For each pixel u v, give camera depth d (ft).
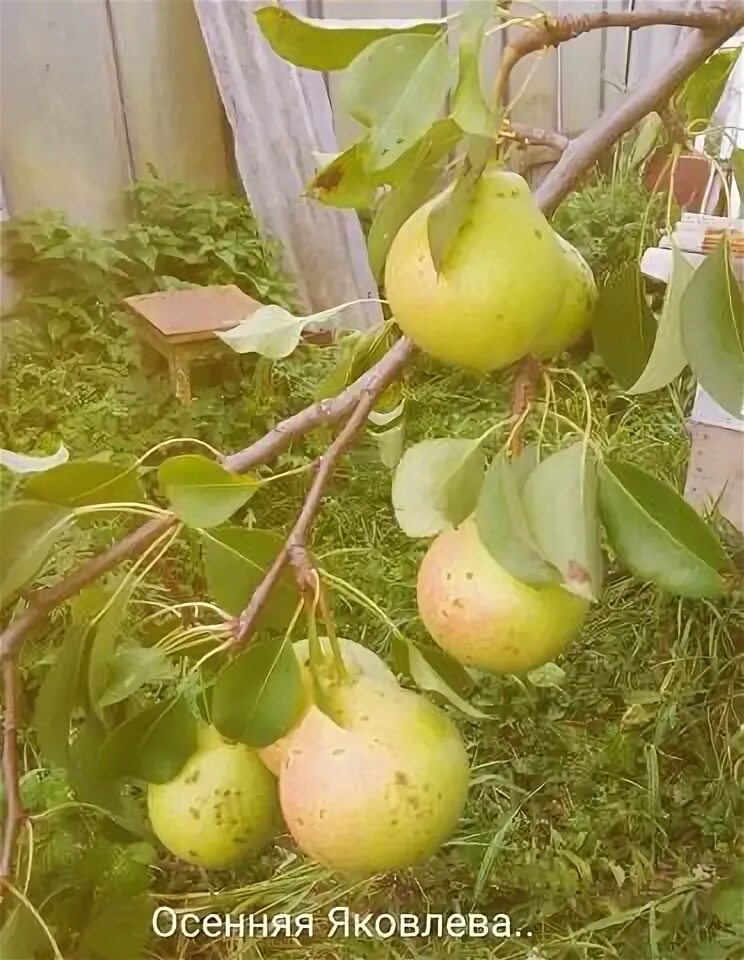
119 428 5.10
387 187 1.21
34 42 5.75
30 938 1.29
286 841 3.17
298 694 1.09
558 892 3.08
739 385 1.07
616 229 5.17
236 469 1.13
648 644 3.85
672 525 1.02
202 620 1.49
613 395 4.81
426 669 1.17
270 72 5.92
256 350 1.32
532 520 0.96
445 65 0.89
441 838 1.08
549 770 3.44
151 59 6.07
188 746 1.23
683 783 3.44
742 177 1.19
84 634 1.24
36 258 5.61
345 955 2.92
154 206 6.12
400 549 4.38
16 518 1.13
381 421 1.65
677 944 2.91
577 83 6.38
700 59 1.03
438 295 0.92
